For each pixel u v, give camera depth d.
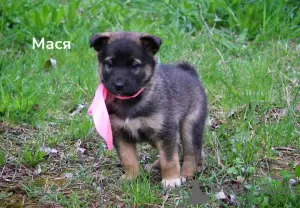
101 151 2.04
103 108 1.80
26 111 2.21
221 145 2.06
